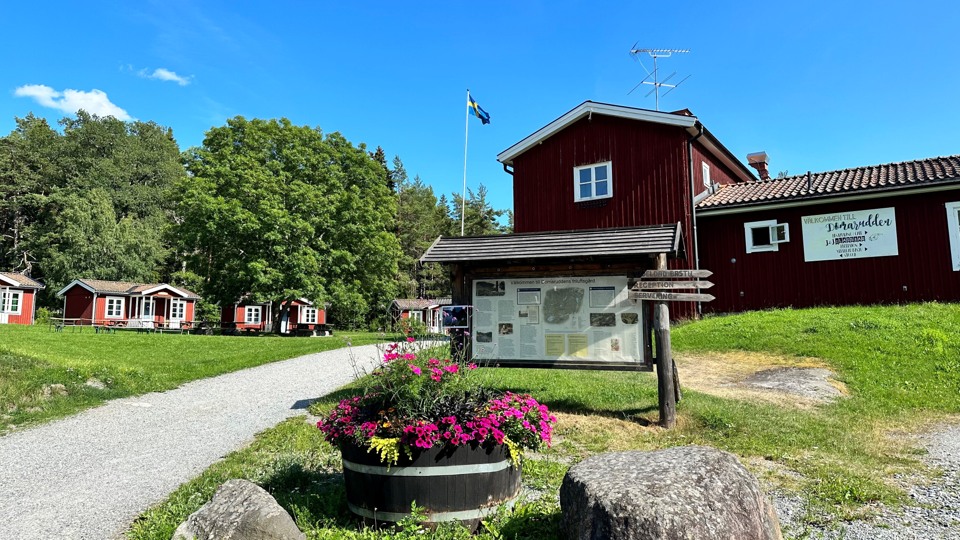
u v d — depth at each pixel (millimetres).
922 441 7418
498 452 4625
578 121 21016
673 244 8188
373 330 45344
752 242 18672
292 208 36969
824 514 4898
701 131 19188
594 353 8578
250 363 16672
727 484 3492
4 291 40531
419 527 4312
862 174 18656
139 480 6305
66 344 21859
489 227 65500
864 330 13438
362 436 4453
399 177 72562
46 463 7012
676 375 8781
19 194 58406
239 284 35375
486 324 9141
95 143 63688
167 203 63875
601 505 3273
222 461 6961
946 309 14664
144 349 21156
